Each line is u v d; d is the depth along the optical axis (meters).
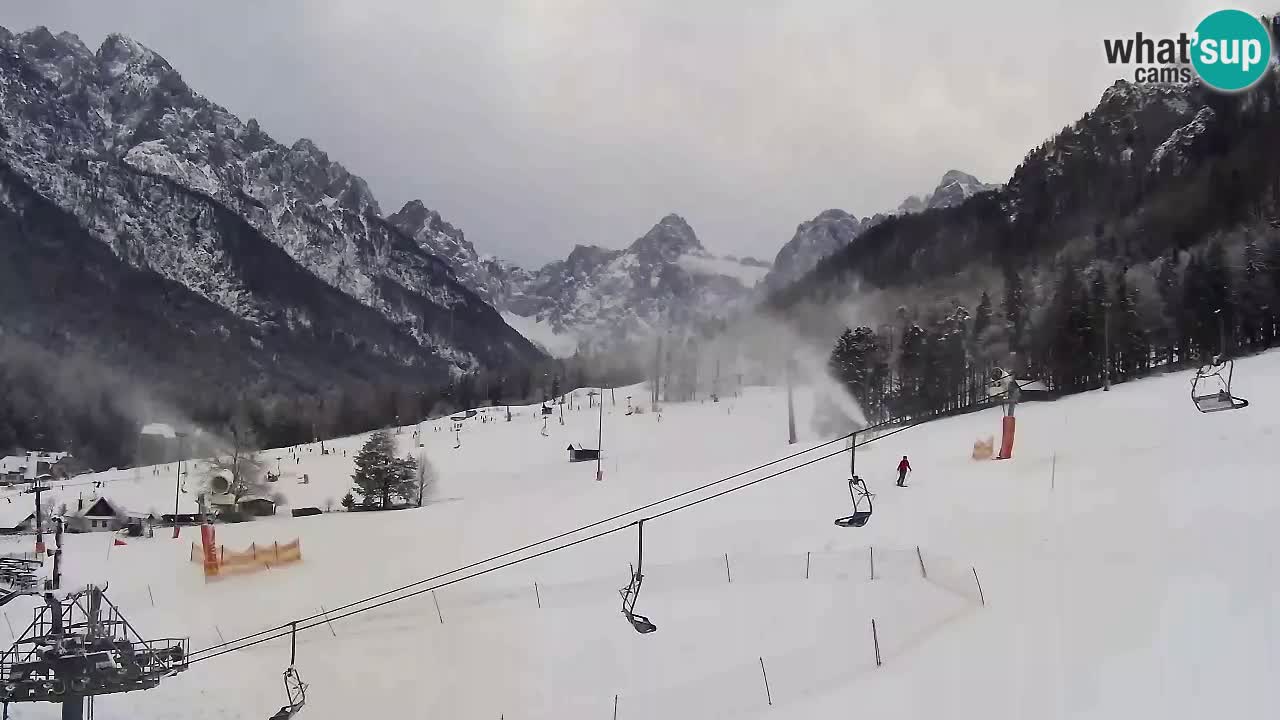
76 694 30.62
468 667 34.12
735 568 40.78
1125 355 97.81
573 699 30.22
